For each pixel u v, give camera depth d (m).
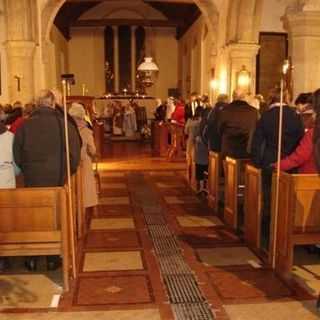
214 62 13.34
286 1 10.78
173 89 22.28
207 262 5.16
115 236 6.12
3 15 11.38
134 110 19.94
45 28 12.80
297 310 4.02
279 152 4.84
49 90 4.92
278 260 4.90
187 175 10.18
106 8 22.75
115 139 19.52
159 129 14.23
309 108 5.86
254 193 5.54
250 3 11.36
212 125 7.30
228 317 3.89
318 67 9.44
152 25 22.83
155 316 3.91
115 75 23.86
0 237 4.42
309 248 5.39
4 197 4.38
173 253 5.46
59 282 4.65
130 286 4.52
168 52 23.80
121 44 23.73
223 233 6.23
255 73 11.81
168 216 7.12
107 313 3.97
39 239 4.43
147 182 9.90
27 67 11.49
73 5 21.00
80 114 6.35
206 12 13.13
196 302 4.16
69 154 4.77
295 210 4.64
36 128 4.71
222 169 7.19
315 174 4.70
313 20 9.25
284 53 12.08
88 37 23.59
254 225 5.56
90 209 7.15
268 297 4.27
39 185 4.75
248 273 4.83
